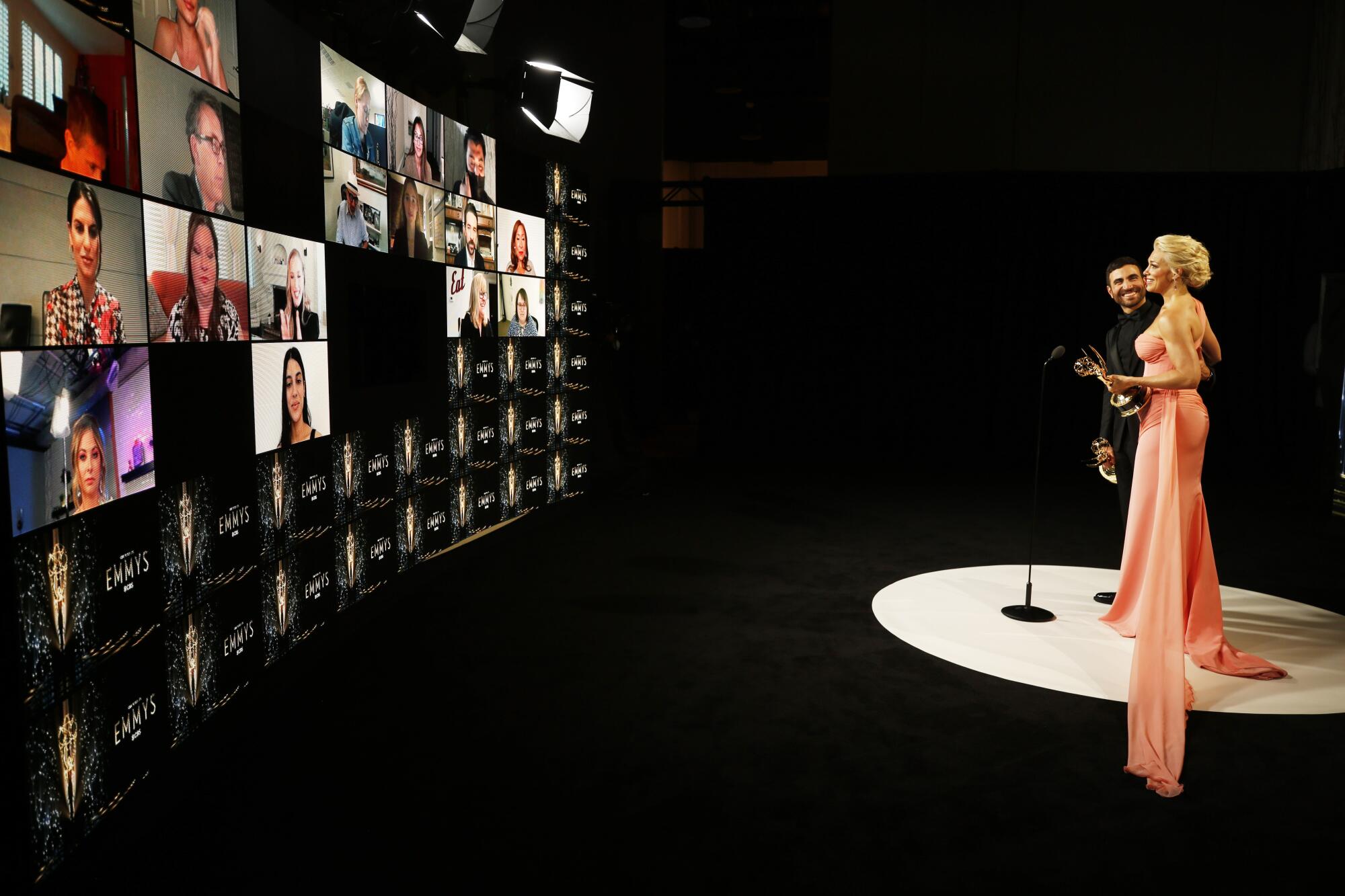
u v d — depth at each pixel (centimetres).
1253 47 1005
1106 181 954
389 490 475
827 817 253
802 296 1028
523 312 636
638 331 1175
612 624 433
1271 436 942
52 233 226
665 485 838
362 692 348
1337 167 933
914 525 669
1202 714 325
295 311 379
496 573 528
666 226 1805
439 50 480
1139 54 1025
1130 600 416
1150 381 363
